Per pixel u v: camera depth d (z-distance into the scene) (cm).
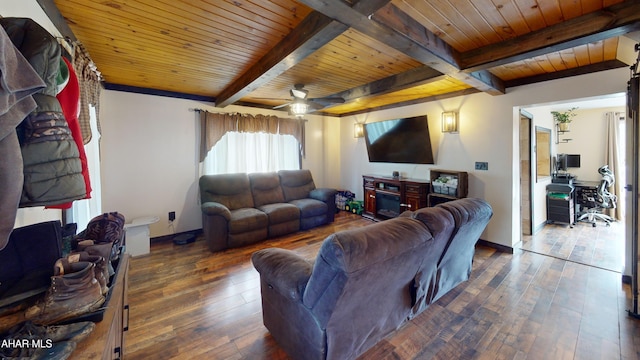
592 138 547
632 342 186
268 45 245
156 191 407
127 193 384
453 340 191
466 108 391
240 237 383
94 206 290
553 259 333
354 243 128
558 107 527
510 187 350
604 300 239
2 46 66
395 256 143
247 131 484
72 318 93
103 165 365
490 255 346
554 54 254
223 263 329
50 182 89
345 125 622
